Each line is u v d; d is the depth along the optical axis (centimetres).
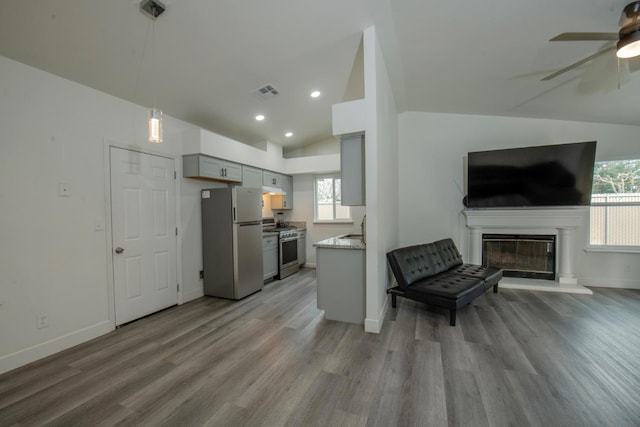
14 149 218
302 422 154
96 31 213
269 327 284
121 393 183
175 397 178
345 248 290
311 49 274
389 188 358
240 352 234
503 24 222
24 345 221
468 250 450
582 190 371
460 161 455
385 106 315
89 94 269
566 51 247
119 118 296
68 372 208
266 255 453
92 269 269
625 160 389
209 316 318
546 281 407
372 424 152
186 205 375
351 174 291
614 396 170
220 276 385
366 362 214
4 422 159
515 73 297
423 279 327
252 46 260
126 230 301
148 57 253
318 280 304
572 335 252
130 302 303
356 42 270
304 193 598
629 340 241
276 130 483
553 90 320
